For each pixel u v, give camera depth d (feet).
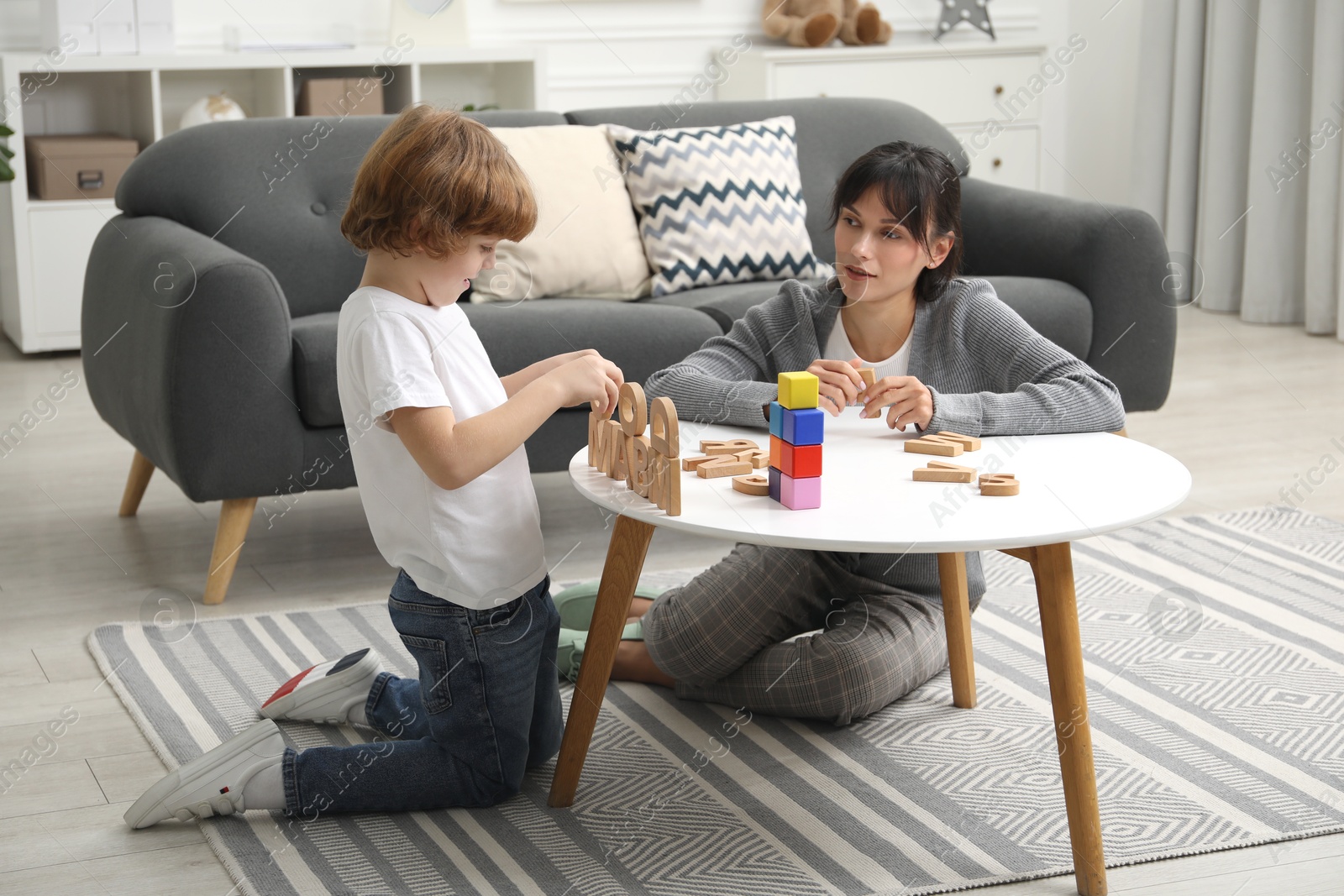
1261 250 12.47
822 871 3.97
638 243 8.13
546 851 4.10
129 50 11.30
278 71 11.65
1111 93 14.61
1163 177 13.61
